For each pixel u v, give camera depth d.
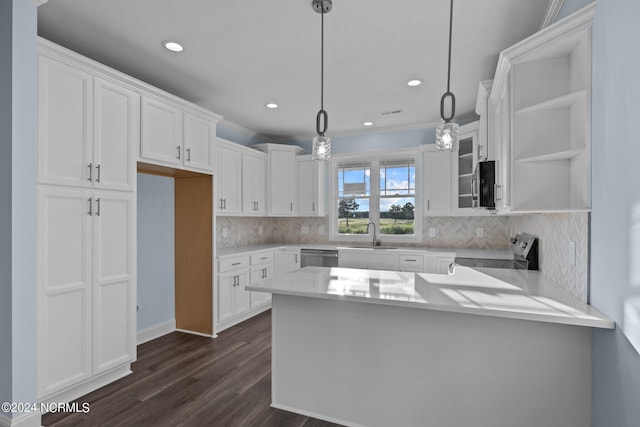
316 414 2.14
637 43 1.17
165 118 3.01
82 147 2.32
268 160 4.93
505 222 4.37
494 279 2.27
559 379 1.68
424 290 1.94
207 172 3.50
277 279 2.26
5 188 1.86
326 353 2.12
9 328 1.84
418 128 4.79
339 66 2.88
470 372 1.81
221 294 3.75
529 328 1.71
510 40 2.45
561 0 1.90
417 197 4.77
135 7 2.07
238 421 2.09
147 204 3.53
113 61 2.78
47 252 2.11
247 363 2.93
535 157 1.83
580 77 1.69
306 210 5.10
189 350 3.22
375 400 2.01
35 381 1.94
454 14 2.13
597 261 1.55
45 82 2.10
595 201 1.57
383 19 2.19
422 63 2.82
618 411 1.36
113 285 2.54
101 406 2.24
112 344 2.53
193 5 2.05
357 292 1.88
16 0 1.87
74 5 2.05
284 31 2.34
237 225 4.84
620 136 1.31
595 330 1.59
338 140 5.27
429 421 1.89
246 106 3.93
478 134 3.72
